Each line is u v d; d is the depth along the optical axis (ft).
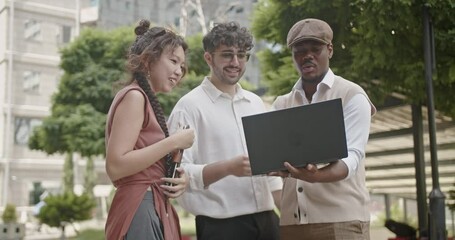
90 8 102.94
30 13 100.63
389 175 32.99
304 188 8.41
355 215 8.23
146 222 6.60
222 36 8.74
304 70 8.36
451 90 19.25
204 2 87.45
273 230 9.30
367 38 18.93
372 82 20.51
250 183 9.00
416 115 20.89
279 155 7.20
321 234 8.25
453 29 17.67
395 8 17.94
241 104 9.28
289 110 7.17
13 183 97.45
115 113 6.66
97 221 74.28
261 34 24.97
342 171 7.45
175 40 7.13
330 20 20.93
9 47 98.27
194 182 8.33
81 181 101.60
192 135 6.98
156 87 7.15
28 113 99.25
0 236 30.89
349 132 7.97
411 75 18.86
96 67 53.47
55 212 49.39
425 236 19.97
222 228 8.93
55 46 102.68
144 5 102.63
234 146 8.99
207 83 9.19
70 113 52.70
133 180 6.72
